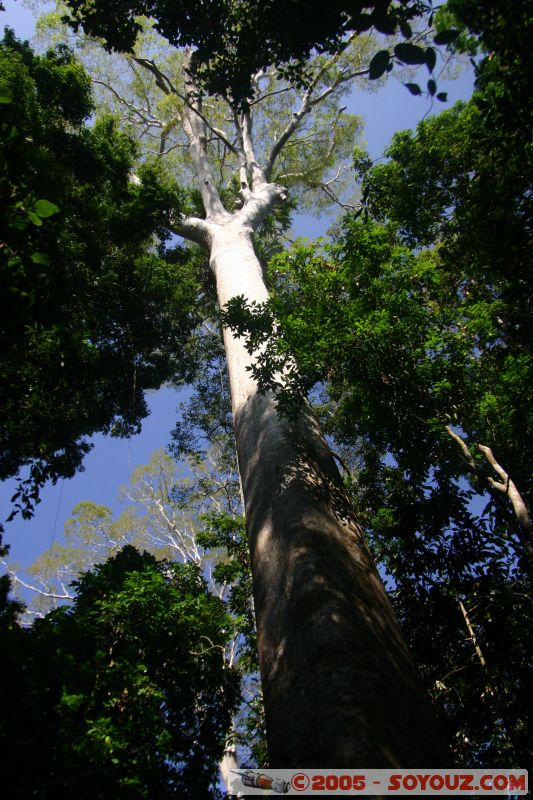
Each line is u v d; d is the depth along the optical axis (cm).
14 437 1030
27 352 686
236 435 749
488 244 516
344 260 692
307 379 591
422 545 646
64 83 1156
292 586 445
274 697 381
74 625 538
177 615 661
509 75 405
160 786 531
